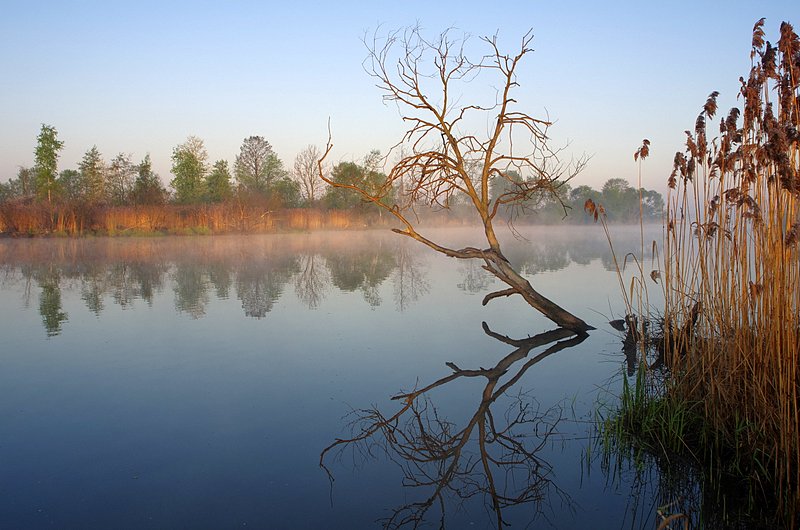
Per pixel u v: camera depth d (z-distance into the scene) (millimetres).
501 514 4438
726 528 4129
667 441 5586
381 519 4340
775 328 4695
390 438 5820
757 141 4957
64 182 55938
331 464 5234
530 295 10945
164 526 4188
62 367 8109
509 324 11180
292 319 11477
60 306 12828
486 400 6949
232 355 8773
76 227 36406
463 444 5723
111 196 44469
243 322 11164
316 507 4504
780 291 4609
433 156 10469
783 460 4414
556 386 7449
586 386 7434
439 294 14781
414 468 5188
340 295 14562
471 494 4746
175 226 40375
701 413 5758
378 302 13531
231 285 16203
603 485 4891
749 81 5117
